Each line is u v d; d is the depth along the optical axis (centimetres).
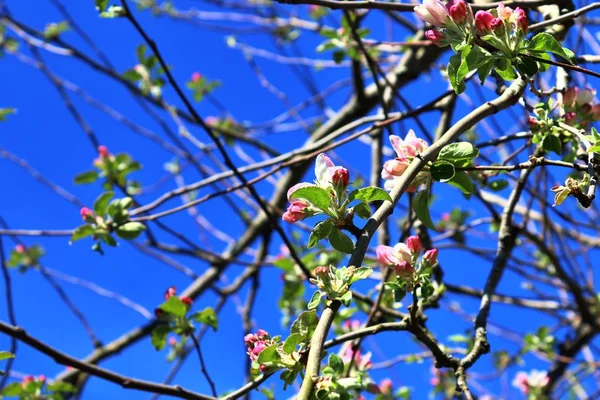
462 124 141
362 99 226
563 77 155
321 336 131
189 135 243
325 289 134
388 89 212
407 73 210
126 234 169
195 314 159
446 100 178
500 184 162
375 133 197
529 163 141
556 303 239
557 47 139
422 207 142
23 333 143
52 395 174
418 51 210
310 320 135
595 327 212
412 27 259
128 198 171
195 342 158
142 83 234
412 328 142
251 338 140
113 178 202
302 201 138
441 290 164
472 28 140
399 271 139
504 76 140
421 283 140
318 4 152
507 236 158
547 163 140
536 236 188
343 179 137
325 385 130
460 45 139
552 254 193
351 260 134
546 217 196
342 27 188
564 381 244
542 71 142
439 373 250
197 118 165
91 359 233
